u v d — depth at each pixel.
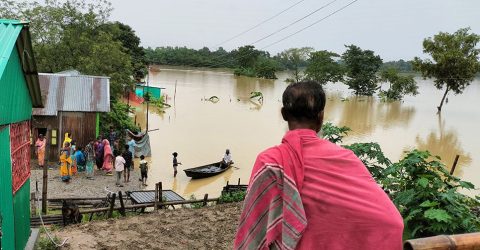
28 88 7.41
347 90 95.62
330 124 9.82
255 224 1.68
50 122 19.58
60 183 16.91
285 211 1.63
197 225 9.75
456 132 39.38
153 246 8.44
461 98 94.94
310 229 1.62
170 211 10.84
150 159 23.91
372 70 81.62
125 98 44.38
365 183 1.67
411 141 33.84
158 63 126.62
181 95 60.06
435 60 50.84
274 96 67.50
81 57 28.58
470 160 28.30
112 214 11.16
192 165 23.12
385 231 1.58
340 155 1.71
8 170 6.05
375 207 1.61
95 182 17.69
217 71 133.75
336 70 86.56
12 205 6.31
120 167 17.53
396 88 72.38
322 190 1.63
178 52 129.88
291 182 1.64
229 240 8.92
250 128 35.78
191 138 30.50
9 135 6.18
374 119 46.19
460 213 6.50
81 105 20.05
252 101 57.97
